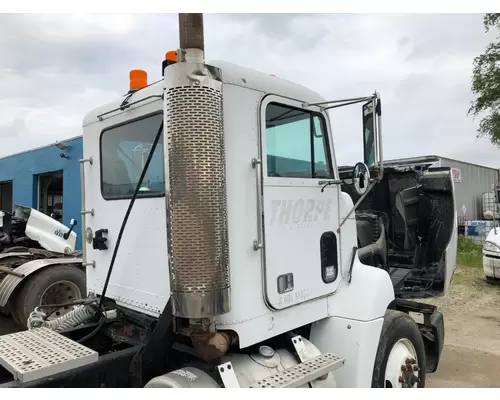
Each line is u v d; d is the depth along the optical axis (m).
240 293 2.37
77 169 10.01
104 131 3.15
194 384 2.24
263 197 2.52
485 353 5.31
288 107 2.79
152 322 2.71
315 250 2.89
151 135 2.73
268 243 2.53
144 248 2.74
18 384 2.20
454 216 5.00
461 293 8.42
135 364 2.52
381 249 4.85
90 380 2.42
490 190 20.17
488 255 8.96
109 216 3.07
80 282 5.61
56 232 7.23
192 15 2.15
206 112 2.09
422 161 5.47
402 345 3.39
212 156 2.10
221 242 2.11
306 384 2.52
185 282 2.06
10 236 7.36
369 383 2.97
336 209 3.12
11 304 5.50
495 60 17.09
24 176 12.37
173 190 2.09
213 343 2.19
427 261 5.21
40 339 2.51
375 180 2.61
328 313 3.04
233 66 2.49
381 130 2.58
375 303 3.05
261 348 2.62
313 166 3.00
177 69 2.09
